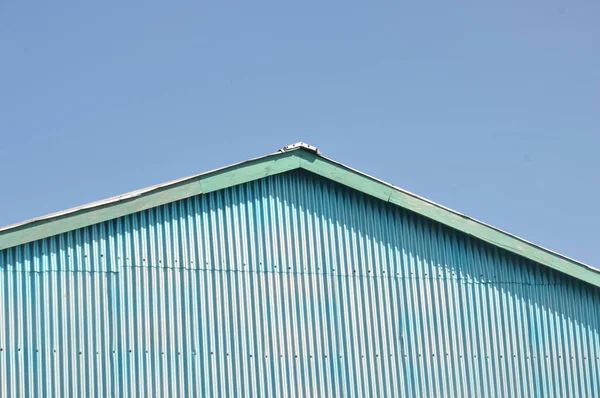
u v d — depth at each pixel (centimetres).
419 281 1897
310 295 1814
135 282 1695
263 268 1792
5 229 1612
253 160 1814
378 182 1897
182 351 1697
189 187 1758
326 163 1869
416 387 1838
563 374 1956
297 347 1777
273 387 1739
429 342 1872
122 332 1662
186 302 1722
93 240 1684
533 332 1958
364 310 1844
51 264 1647
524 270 1986
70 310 1641
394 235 1905
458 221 1939
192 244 1753
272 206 1830
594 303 2028
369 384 1808
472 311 1922
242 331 1747
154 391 1658
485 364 1902
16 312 1603
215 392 1697
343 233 1867
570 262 2006
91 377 1623
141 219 1727
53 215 1653
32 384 1584
